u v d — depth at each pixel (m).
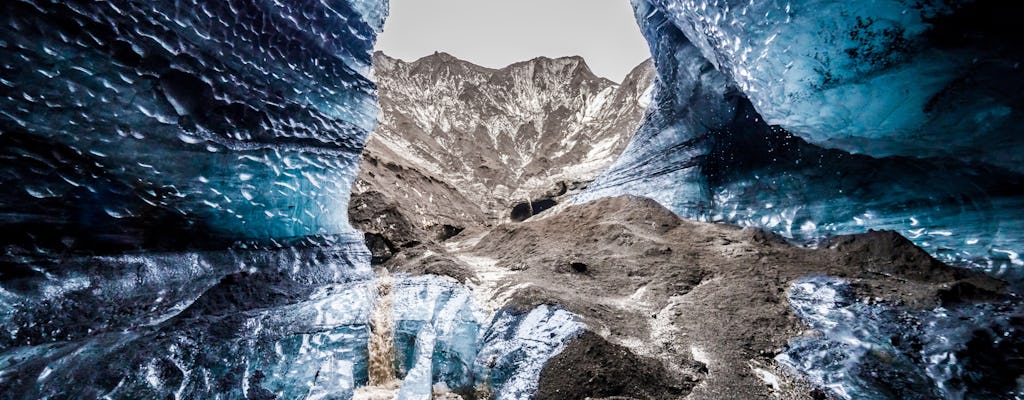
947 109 4.77
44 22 2.85
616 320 5.05
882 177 7.36
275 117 4.87
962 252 6.09
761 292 5.80
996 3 3.65
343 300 5.06
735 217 10.00
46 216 3.05
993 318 4.19
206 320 3.66
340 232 6.37
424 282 6.48
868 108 5.26
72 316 3.08
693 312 5.35
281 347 3.83
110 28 3.23
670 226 9.78
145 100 3.53
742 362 4.16
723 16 5.62
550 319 4.82
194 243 4.24
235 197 4.54
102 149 3.30
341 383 3.93
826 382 3.75
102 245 3.45
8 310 2.80
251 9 4.45
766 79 5.74
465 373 4.66
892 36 4.30
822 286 5.67
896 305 4.80
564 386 3.72
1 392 2.38
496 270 7.73
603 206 11.70
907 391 3.49
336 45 5.71
